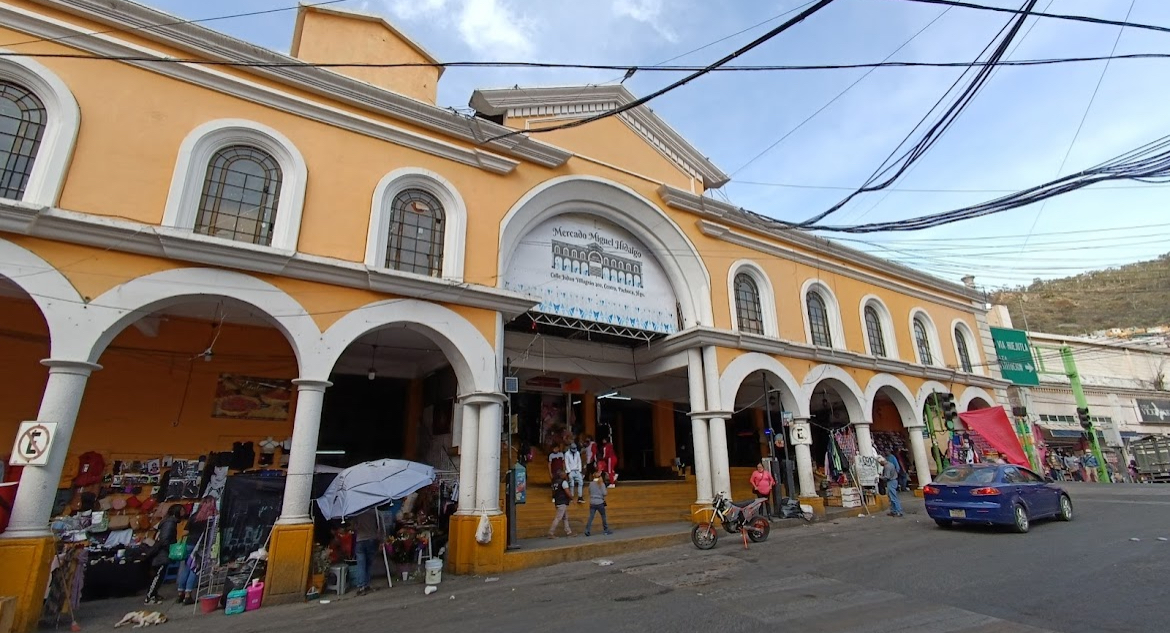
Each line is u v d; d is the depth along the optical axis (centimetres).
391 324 933
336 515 779
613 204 1327
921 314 2028
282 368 1138
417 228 1023
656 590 717
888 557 855
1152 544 841
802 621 554
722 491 1252
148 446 991
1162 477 2530
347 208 939
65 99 755
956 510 1070
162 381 1030
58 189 725
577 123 907
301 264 850
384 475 838
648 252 1432
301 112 940
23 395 918
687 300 1422
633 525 1320
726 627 547
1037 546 877
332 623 645
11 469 875
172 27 852
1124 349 3091
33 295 688
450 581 850
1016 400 2433
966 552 862
